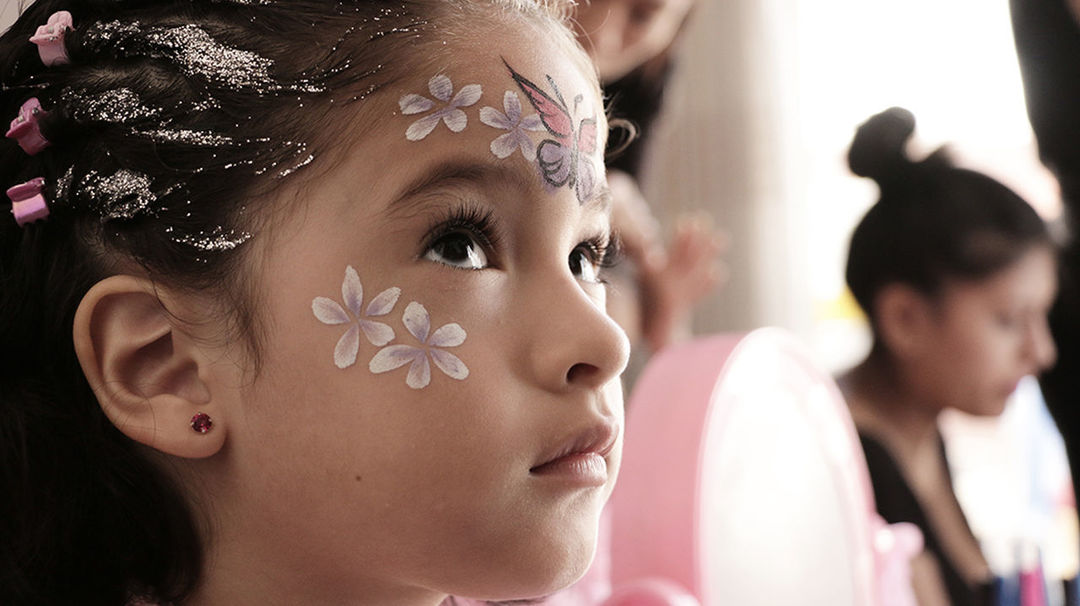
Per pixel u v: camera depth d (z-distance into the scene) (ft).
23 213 1.49
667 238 4.27
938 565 4.41
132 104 1.46
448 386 1.35
